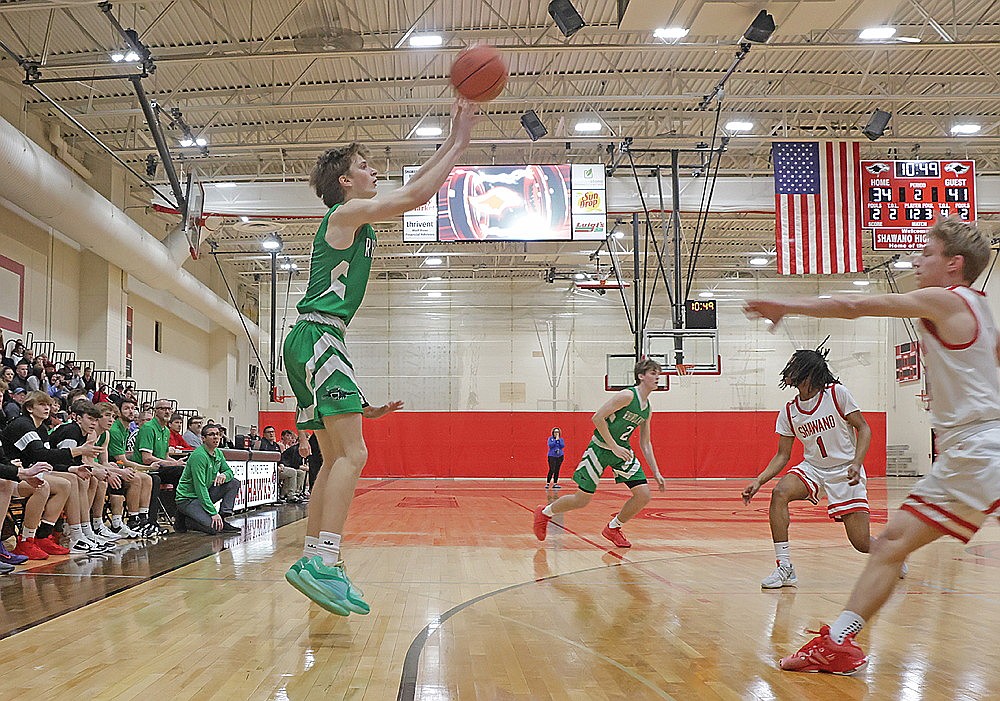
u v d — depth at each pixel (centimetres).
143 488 852
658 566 640
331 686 289
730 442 2883
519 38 1259
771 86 1602
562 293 2952
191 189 1627
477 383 2919
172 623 398
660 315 2897
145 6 1228
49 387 1177
